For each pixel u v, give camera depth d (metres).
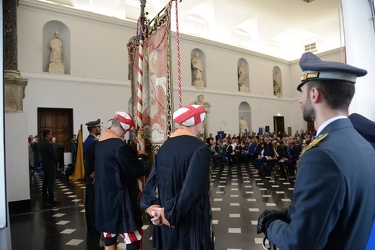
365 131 1.12
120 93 12.07
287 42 19.72
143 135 2.94
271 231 0.86
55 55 10.86
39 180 8.36
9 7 5.02
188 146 1.58
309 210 0.71
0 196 1.61
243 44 17.77
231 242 3.24
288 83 20.41
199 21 15.38
